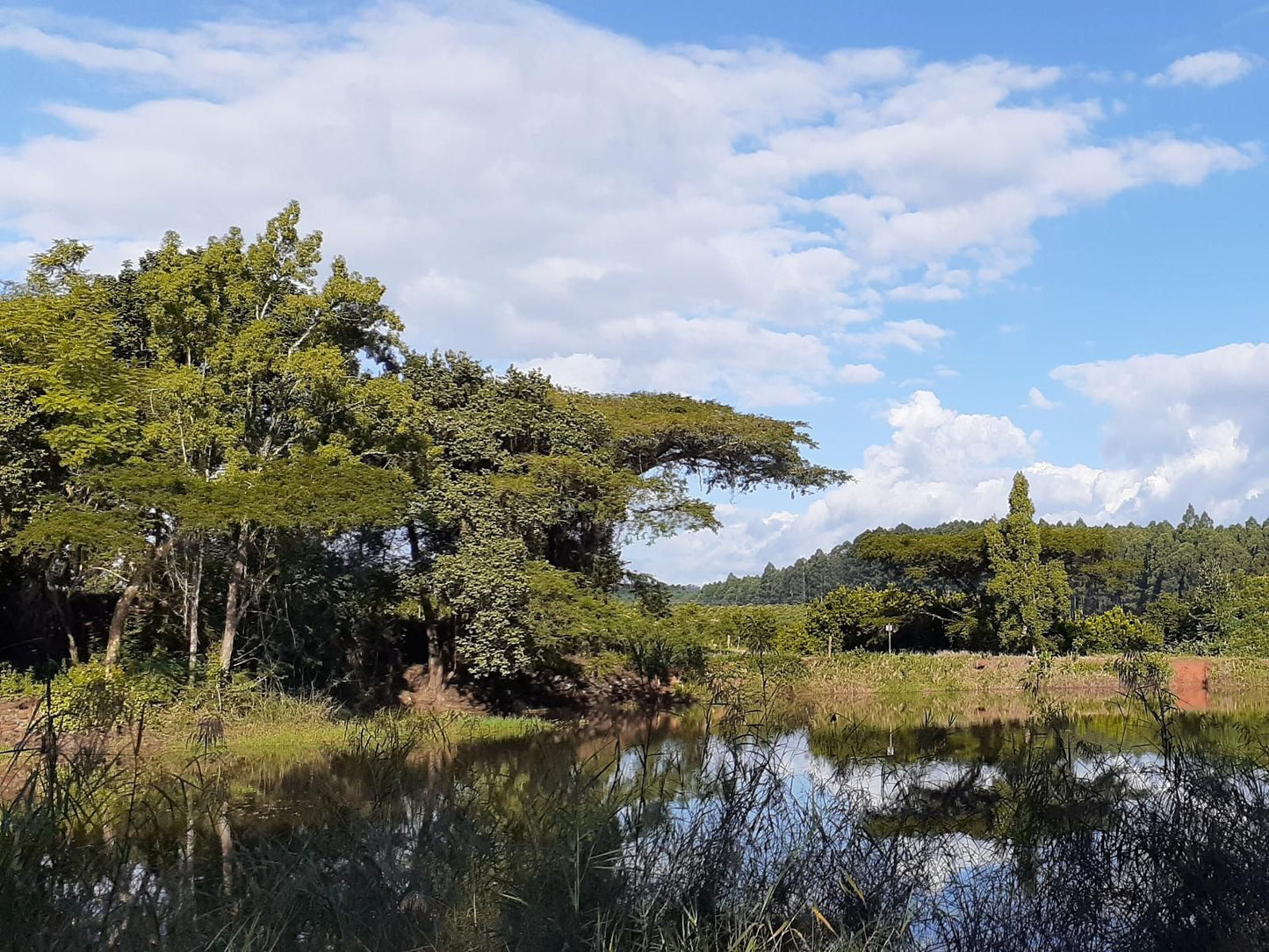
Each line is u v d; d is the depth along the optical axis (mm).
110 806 9773
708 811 7910
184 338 21453
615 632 24328
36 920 6195
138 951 5984
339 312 22812
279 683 21766
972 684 29766
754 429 33031
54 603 21734
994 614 42062
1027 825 8516
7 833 7312
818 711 19375
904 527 81812
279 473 19719
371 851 7148
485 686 26172
